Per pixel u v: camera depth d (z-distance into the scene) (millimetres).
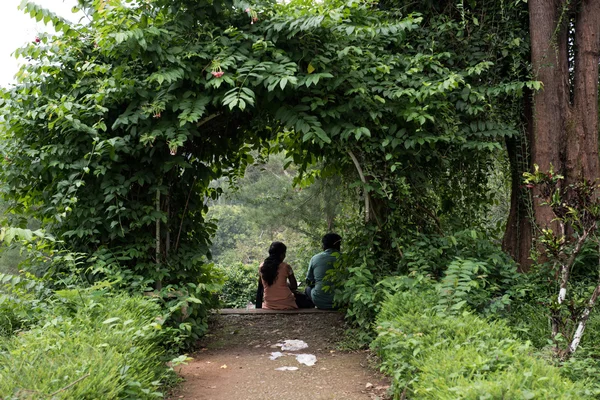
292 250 14453
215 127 6211
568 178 5734
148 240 5395
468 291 4438
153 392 3295
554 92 5805
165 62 4871
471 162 6145
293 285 7828
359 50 5023
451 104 5648
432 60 5613
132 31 4492
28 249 5020
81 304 4070
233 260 17531
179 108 4945
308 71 5094
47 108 4711
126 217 5387
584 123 5781
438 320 3877
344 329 6273
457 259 4844
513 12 6090
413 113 5230
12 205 5566
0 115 5262
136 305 4352
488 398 2438
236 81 4977
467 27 6090
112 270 4859
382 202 6066
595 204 3604
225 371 4762
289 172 13961
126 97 5039
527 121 6137
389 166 5742
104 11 4594
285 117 5246
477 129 5809
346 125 5367
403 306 4406
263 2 5094
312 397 4066
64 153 5129
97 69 4844
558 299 3863
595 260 5418
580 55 5848
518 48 6000
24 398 2521
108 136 5199
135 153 5258
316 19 4719
